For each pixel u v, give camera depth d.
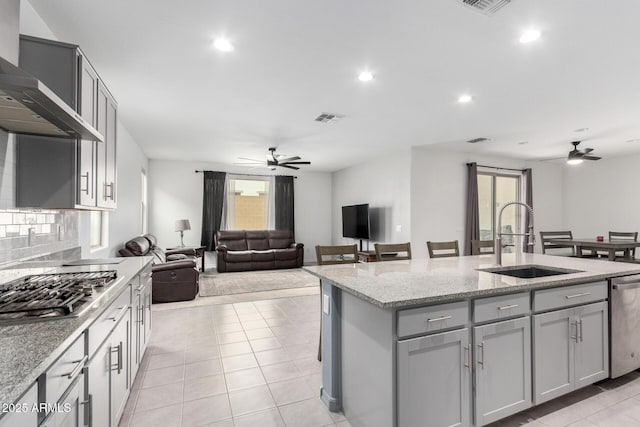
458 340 1.66
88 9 1.97
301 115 4.01
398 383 1.51
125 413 2.02
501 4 1.90
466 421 1.68
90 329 1.33
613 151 5.93
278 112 3.90
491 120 4.18
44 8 1.95
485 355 1.74
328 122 4.30
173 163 7.37
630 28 2.13
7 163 1.84
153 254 5.23
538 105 3.61
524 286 1.83
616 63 2.63
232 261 7.04
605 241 5.48
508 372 1.82
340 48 2.42
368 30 2.19
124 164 4.65
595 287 2.18
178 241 7.38
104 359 1.51
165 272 4.57
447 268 2.43
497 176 6.75
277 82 3.02
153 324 3.67
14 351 0.98
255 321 3.77
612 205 6.46
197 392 2.27
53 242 2.44
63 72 1.89
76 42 2.32
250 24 2.12
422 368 1.57
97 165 2.35
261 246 7.81
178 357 2.82
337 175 8.66
